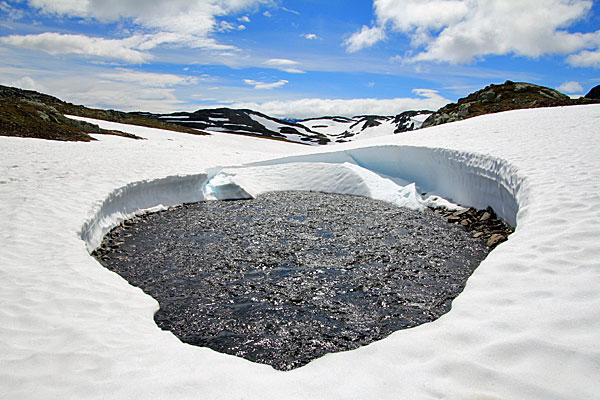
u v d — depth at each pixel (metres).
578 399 1.97
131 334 3.56
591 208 4.77
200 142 42.16
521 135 12.83
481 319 2.86
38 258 5.28
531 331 2.59
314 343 4.45
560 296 2.97
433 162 12.61
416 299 5.53
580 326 2.55
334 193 14.70
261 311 5.23
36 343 3.18
